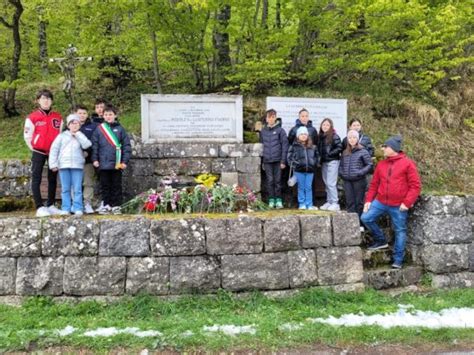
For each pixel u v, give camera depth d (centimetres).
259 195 757
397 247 629
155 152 746
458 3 987
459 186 962
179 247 507
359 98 1118
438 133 1091
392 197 624
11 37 1340
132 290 497
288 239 529
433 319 477
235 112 777
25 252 500
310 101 831
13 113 1220
